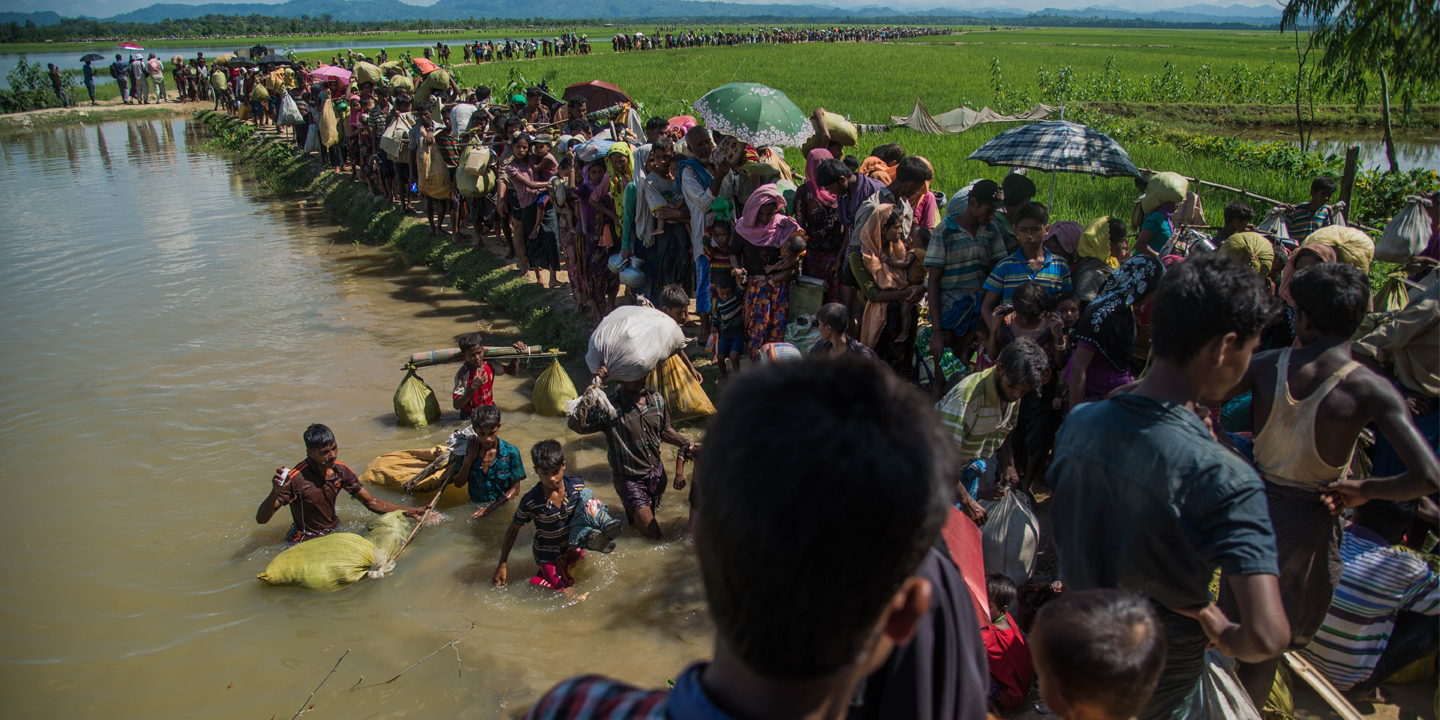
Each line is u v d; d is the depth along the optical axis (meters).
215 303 10.91
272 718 4.22
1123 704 2.04
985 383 4.52
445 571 5.36
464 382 7.34
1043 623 2.17
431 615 4.97
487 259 11.98
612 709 1.12
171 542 5.71
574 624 4.84
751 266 7.11
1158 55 62.84
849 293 7.01
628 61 51.44
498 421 5.90
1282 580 3.16
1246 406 4.41
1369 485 2.97
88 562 5.48
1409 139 25.72
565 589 5.13
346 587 5.23
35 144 26.02
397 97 14.17
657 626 4.80
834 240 7.22
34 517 5.95
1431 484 2.83
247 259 13.15
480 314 10.46
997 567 4.55
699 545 1.09
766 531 0.98
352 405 7.80
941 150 16.08
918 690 1.39
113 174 20.84
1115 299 4.70
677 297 6.60
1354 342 4.45
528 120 14.05
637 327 5.91
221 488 6.37
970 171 14.04
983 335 6.00
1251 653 2.23
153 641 4.78
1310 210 8.02
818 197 7.19
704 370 7.98
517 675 4.46
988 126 21.48
